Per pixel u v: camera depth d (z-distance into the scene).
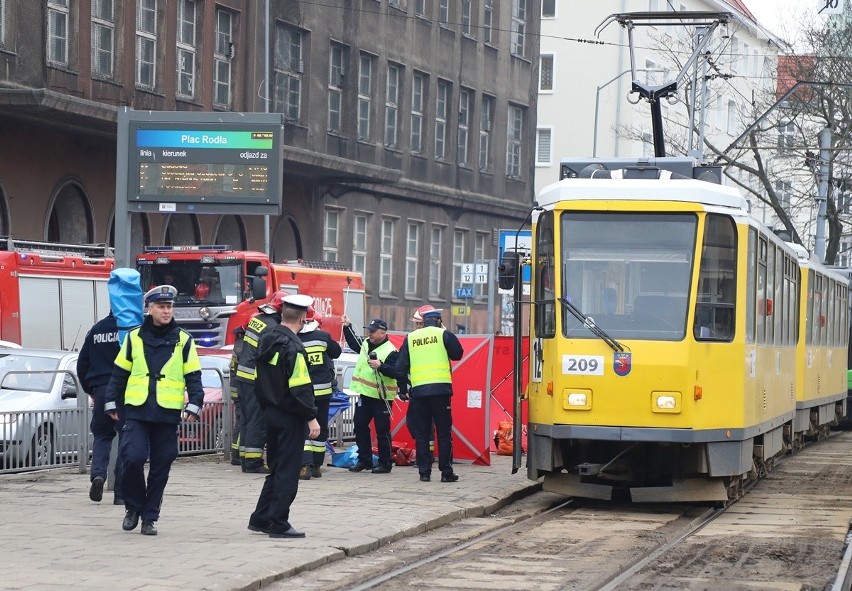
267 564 11.95
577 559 13.41
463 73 57.50
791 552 14.17
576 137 81.81
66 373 20.52
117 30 38.16
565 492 18.09
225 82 43.25
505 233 31.86
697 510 18.14
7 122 35.09
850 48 50.78
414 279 55.28
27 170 36.00
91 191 38.72
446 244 57.09
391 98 52.88
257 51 44.31
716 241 17.67
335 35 48.56
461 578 12.14
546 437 17.72
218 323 33.38
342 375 25.67
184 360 13.70
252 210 21.08
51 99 33.19
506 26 60.91
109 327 15.55
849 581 12.55
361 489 18.28
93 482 15.74
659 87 26.78
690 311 17.38
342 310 38.28
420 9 54.62
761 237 19.20
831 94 50.53
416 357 19.39
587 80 81.56
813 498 19.78
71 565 11.71
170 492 17.38
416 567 12.73
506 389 24.67
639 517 17.23
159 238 41.28
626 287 17.56
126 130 19.31
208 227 43.66
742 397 17.61
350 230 50.81
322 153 46.88
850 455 28.50
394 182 49.09
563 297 17.67
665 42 64.06
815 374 30.02
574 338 17.50
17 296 30.05
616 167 19.61
